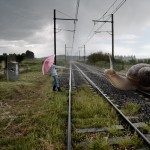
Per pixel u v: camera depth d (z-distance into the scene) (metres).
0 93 10.79
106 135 5.54
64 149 4.84
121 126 6.05
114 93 11.84
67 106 8.55
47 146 4.95
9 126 6.56
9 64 15.95
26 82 15.73
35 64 44.19
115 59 44.50
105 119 6.71
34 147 4.95
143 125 6.08
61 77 22.02
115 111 7.57
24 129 6.21
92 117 7.20
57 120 6.70
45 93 11.96
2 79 16.25
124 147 4.80
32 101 10.02
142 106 8.66
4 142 5.35
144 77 10.61
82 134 5.57
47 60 11.84
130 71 11.58
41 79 19.11
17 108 8.69
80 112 7.55
